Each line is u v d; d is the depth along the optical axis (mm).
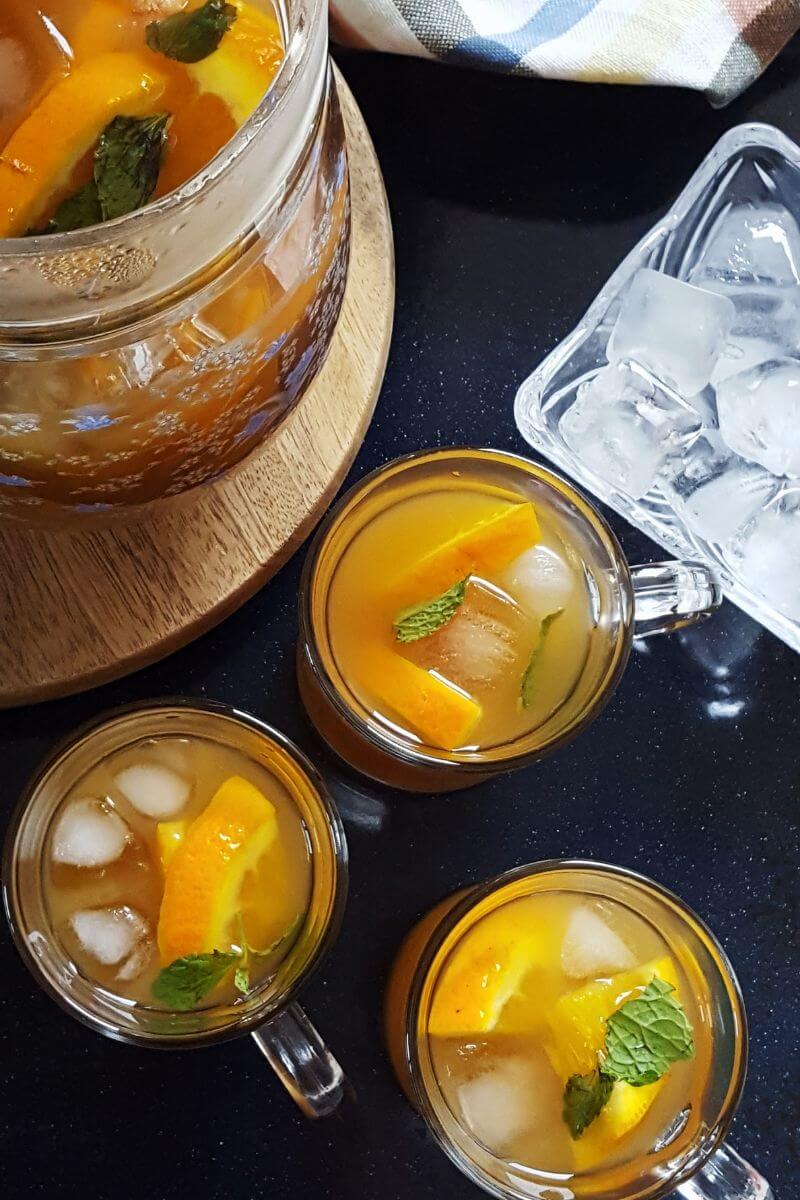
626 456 517
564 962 481
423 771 472
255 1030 462
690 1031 469
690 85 513
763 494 524
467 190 524
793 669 522
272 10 394
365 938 500
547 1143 479
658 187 530
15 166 382
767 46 508
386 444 512
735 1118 505
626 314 515
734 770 516
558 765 510
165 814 472
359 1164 492
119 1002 470
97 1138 484
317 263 405
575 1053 476
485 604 482
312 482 480
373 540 482
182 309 376
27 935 459
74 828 473
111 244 351
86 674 470
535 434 512
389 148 522
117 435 396
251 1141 489
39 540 469
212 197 356
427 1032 467
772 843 515
